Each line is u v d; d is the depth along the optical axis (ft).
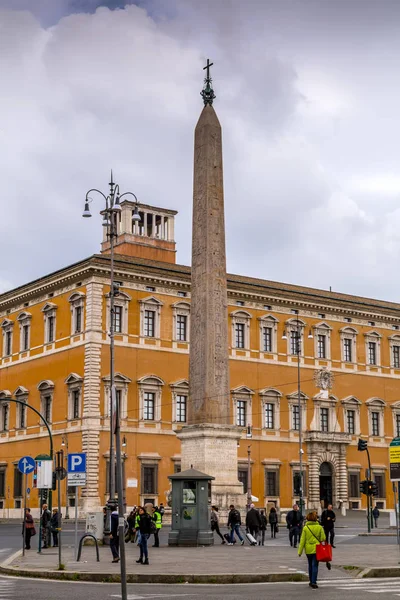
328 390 310.45
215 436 198.90
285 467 295.28
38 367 284.41
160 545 151.33
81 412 262.47
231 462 200.75
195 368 203.00
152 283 277.85
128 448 263.29
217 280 202.49
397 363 334.03
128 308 271.49
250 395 291.38
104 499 257.34
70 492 260.21
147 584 94.43
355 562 110.42
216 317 201.77
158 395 272.51
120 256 275.18
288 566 107.96
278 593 82.99
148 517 112.06
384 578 98.43
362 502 310.24
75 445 262.06
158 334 276.62
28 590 86.74
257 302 300.61
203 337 200.75
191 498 148.46
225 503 197.47
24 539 129.59
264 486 288.71
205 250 201.05
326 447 302.86
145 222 314.35
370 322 328.90
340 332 318.86
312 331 311.68
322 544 88.22
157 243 312.71
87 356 262.06
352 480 309.83
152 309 276.62
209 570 101.91
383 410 324.80
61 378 272.72
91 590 87.10
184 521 147.95
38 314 288.71
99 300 265.75
